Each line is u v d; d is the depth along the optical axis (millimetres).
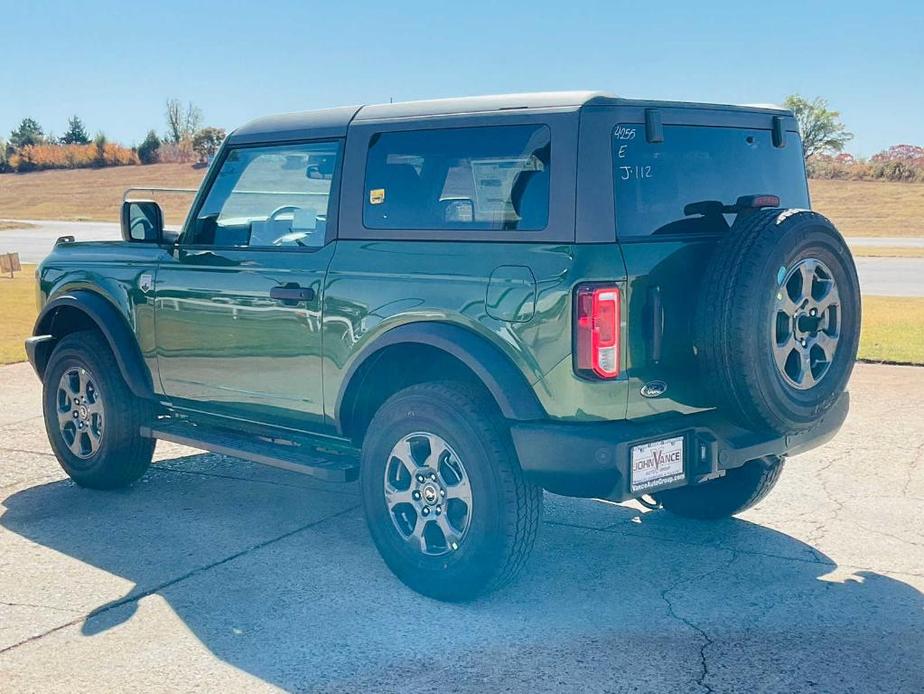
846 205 56156
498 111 4199
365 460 4504
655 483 3988
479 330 4098
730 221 4426
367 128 4645
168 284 5410
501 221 4117
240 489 6164
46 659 3840
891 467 6449
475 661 3783
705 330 3949
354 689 3574
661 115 4152
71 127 101625
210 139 89000
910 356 10453
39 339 6191
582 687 3568
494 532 4098
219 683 3635
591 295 3816
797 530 5305
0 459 6898
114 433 5828
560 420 3957
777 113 4746
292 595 4453
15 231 48312
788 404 4016
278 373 4922
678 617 4184
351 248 4594
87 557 4961
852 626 4082
